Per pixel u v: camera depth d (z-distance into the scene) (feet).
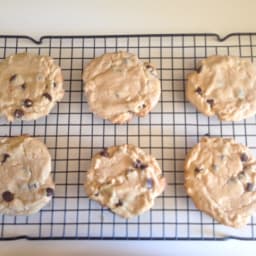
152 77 0.97
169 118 0.99
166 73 1.02
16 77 0.97
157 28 1.05
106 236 0.93
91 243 0.94
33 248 0.93
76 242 0.94
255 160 0.93
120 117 0.94
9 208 0.90
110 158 0.93
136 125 0.99
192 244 0.93
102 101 0.95
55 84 0.96
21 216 0.94
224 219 0.89
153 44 1.04
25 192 0.91
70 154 0.98
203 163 0.93
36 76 0.97
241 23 1.05
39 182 0.91
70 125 0.99
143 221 0.94
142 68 0.98
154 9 1.06
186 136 0.99
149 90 0.96
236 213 0.90
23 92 0.96
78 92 1.01
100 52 1.04
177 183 0.96
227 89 0.96
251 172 0.92
